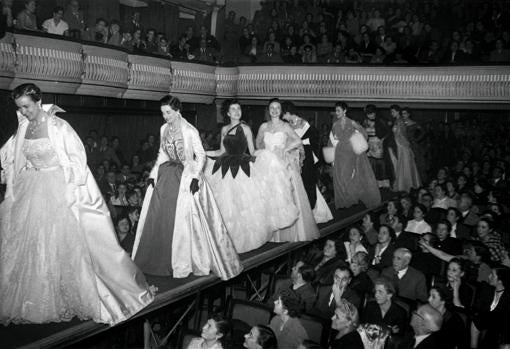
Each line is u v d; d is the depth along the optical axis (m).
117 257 4.60
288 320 4.77
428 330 4.30
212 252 5.57
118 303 4.44
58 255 4.28
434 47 15.67
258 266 7.04
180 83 14.45
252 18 18.81
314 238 7.67
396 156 12.79
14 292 4.22
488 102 14.83
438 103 15.20
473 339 4.91
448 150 16.27
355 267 6.23
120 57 12.19
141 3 16.27
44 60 10.14
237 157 6.85
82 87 11.27
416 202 9.27
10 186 4.46
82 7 13.71
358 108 15.66
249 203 6.83
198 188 5.51
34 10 11.05
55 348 3.97
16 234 4.29
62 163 4.34
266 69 15.71
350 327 4.45
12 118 7.90
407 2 16.83
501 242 6.93
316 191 8.73
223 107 6.93
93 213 4.52
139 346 5.82
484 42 15.30
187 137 5.51
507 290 5.15
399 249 6.00
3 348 3.76
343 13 17.23
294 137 7.43
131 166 13.15
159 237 5.59
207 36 15.88
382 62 15.62
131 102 14.24
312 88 15.57
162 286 5.15
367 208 10.50
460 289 5.66
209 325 4.29
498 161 13.56
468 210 9.29
